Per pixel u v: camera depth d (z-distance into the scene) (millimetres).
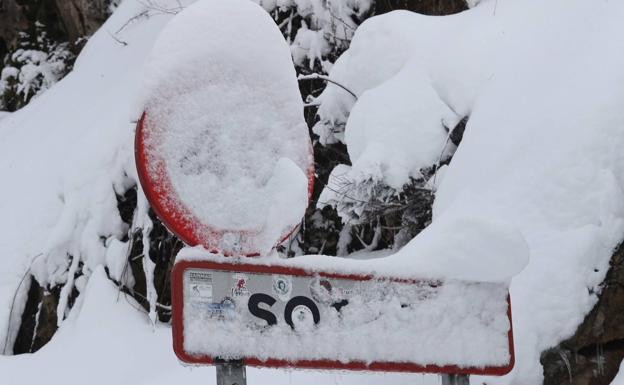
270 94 2176
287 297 2158
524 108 4082
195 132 2084
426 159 4516
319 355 2180
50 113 7762
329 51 6230
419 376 3449
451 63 4637
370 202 4570
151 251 5906
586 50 4211
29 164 6984
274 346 2125
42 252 6137
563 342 3428
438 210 4062
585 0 4504
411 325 2312
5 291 6234
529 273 3549
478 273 2406
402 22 5082
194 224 2059
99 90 7473
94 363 5230
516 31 4566
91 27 9500
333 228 5777
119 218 6051
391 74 4984
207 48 2121
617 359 3461
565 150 3820
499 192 3850
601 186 3695
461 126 4516
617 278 3543
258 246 2119
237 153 2123
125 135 6266
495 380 3330
